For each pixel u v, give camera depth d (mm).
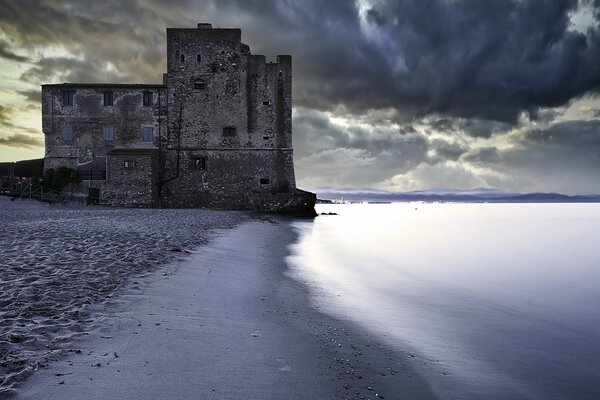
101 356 6359
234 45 52531
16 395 5105
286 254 21312
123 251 14672
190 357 6723
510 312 13000
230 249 19031
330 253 24422
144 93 51594
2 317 7406
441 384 7227
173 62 51969
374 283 16562
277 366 6906
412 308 12766
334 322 10172
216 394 5707
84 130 50500
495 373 7918
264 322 9188
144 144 51312
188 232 22656
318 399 6008
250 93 52875
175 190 51219
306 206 51500
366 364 7656
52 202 44438
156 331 7613
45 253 13406
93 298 9000
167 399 5406
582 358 8930
